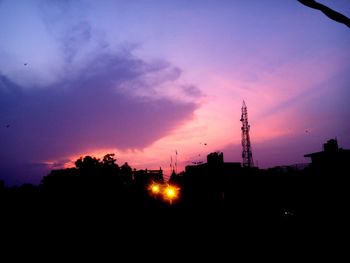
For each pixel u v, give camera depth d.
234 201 29.38
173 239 18.69
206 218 26.39
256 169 36.28
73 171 32.19
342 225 18.06
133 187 39.41
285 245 15.54
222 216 26.06
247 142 47.34
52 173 32.28
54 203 29.16
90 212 28.30
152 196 42.81
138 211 32.59
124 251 15.94
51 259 15.09
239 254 14.31
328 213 20.88
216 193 32.41
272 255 13.96
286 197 26.05
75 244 18.31
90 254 15.72
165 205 38.72
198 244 16.92
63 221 25.59
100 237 20.22
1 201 29.14
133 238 19.47
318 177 24.33
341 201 21.58
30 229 22.81
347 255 12.99
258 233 19.14
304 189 24.92
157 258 14.24
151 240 18.64
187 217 28.42
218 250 15.29
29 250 17.12
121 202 33.19
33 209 27.89
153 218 28.58
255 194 28.98
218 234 19.70
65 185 30.92
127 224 25.17
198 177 36.78
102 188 31.88
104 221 26.31
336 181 22.88
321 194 23.27
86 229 23.12
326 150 24.44
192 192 36.66
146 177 47.06
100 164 33.75
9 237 20.53
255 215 24.59
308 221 20.58
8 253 16.58
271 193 28.03
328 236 16.39
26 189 32.22
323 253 13.67
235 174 33.41
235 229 20.95
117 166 35.09
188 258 13.95
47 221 25.58
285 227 20.11
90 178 31.78
